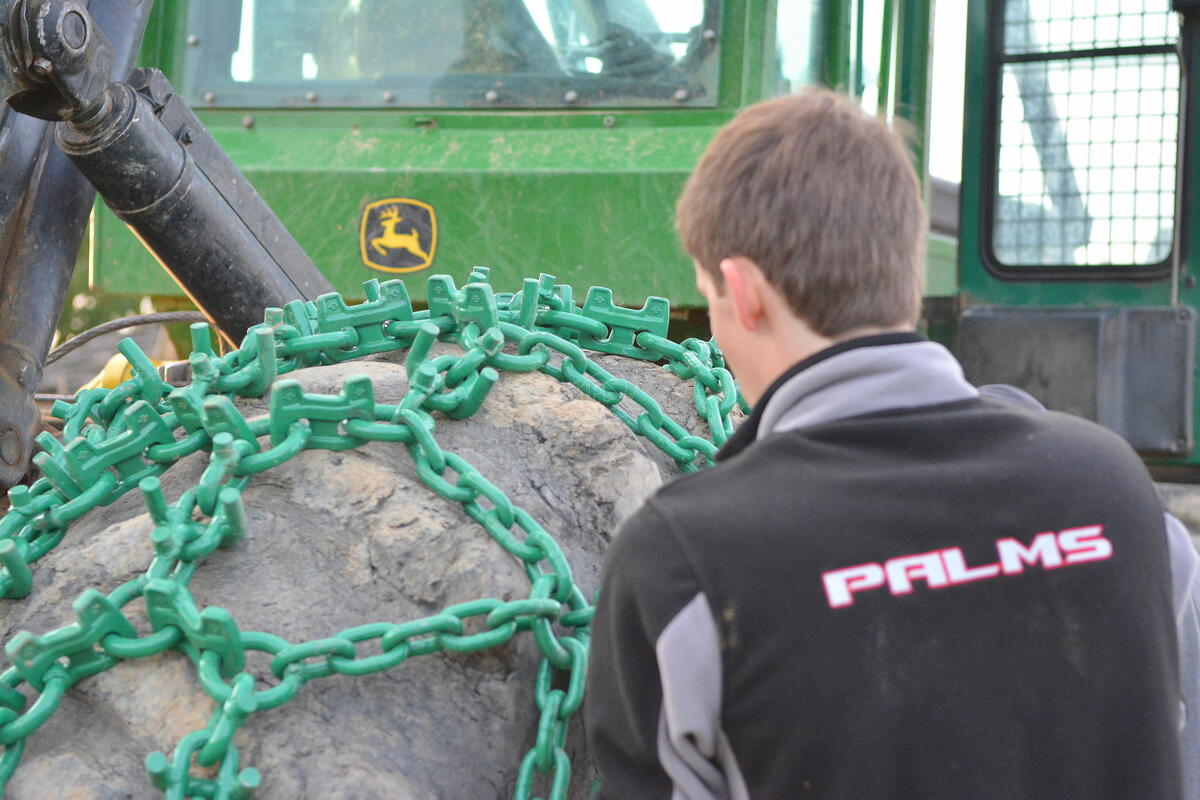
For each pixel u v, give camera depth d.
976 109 4.48
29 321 2.12
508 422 1.67
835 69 3.79
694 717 1.07
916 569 1.06
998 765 1.04
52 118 2.01
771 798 1.07
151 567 1.37
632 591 1.10
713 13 3.60
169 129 2.22
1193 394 4.21
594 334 1.89
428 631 1.33
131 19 2.22
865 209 1.16
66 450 1.56
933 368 1.16
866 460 1.11
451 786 1.34
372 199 3.59
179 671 1.35
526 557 1.43
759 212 1.17
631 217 3.45
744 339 1.23
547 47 3.69
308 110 3.80
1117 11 4.30
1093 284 4.36
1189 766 1.35
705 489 1.13
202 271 2.29
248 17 3.89
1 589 1.48
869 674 1.04
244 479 1.47
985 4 4.48
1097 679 1.08
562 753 1.39
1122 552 1.11
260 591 1.40
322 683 1.36
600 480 1.65
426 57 3.76
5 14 1.87
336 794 1.27
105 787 1.29
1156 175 4.27
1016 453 1.12
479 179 3.54
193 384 1.60
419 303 3.58
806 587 1.06
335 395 1.57
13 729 1.31
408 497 1.50
